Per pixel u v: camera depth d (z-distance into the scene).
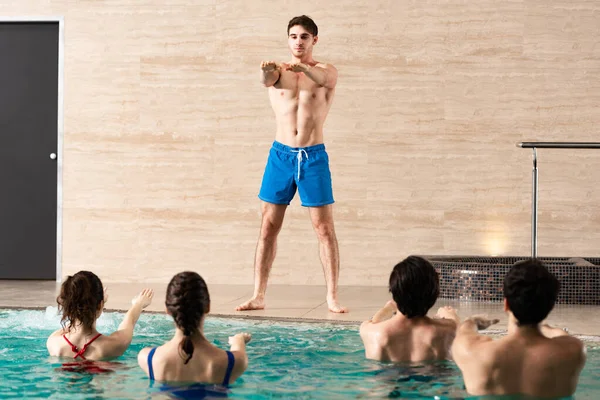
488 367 2.69
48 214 7.60
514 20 7.31
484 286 5.98
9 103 7.59
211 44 7.44
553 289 2.65
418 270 3.23
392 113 7.36
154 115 7.47
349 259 7.39
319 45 7.38
